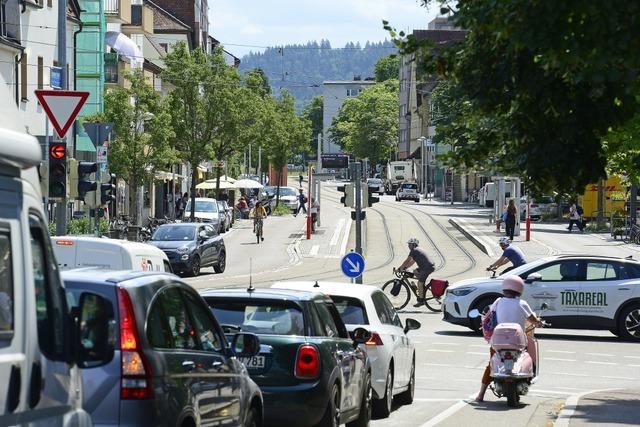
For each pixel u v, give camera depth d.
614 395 23.50
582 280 34.53
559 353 31.95
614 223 82.88
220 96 90.56
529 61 14.16
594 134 14.51
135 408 9.72
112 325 8.06
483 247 74.19
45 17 62.31
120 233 56.19
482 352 31.64
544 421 19.77
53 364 7.50
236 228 98.19
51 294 7.55
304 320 15.62
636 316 34.31
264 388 15.18
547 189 15.05
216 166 96.25
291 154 138.25
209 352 11.51
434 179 186.88
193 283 51.75
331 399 15.45
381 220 106.69
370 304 20.03
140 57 91.00
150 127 71.94
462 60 14.82
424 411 21.52
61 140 28.30
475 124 15.80
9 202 6.91
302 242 82.12
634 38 11.51
